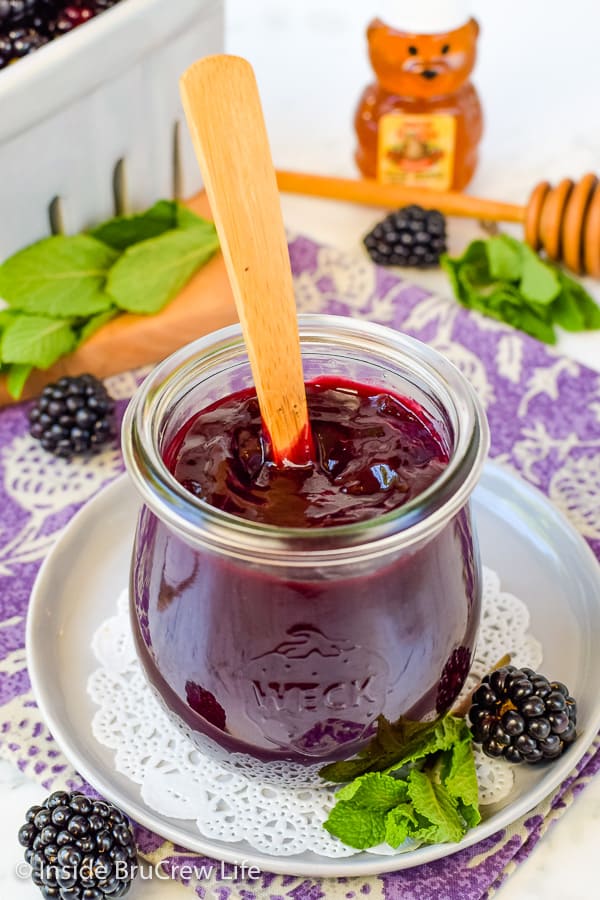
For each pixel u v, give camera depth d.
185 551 0.27
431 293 0.44
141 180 0.46
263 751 0.28
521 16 0.64
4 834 0.30
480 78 0.59
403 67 0.48
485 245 0.46
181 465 0.28
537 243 0.47
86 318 0.42
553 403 0.40
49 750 0.31
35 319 0.41
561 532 0.34
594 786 0.31
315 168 0.53
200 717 0.28
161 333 0.43
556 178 0.52
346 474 0.28
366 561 0.25
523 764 0.30
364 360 0.29
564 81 0.59
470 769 0.29
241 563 0.26
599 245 0.45
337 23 0.65
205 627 0.27
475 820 0.28
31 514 0.38
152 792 0.30
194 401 0.29
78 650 0.33
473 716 0.30
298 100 0.58
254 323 0.26
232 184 0.25
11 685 0.32
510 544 0.35
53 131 0.41
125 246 0.45
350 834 0.28
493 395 0.41
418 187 0.51
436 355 0.28
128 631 0.33
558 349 0.44
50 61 0.40
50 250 0.43
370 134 0.50
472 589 0.29
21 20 0.42
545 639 0.33
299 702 0.27
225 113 0.24
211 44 0.46
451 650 0.28
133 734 0.31
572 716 0.29
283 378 0.27
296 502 0.27
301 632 0.26
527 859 0.29
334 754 0.28
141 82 0.43
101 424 0.39
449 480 0.25
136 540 0.29
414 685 0.28
